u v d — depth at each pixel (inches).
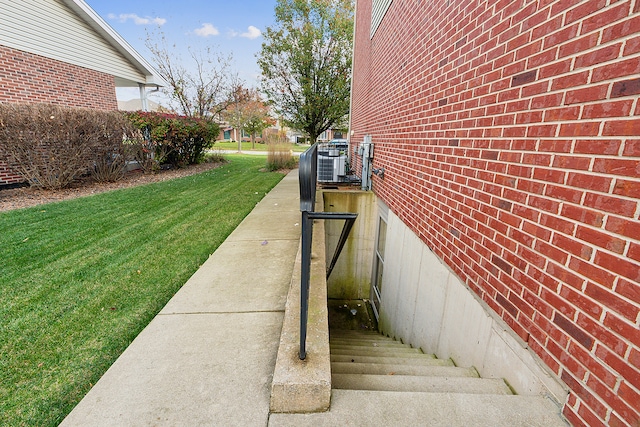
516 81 64.6
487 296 74.8
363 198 230.4
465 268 86.0
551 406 53.6
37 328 86.8
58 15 304.7
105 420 54.4
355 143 340.5
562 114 52.4
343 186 260.1
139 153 341.4
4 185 248.4
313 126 576.4
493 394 58.1
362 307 242.5
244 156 715.4
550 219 54.8
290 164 462.6
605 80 44.6
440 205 103.6
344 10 521.7
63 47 312.0
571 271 50.2
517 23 64.5
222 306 94.0
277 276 114.7
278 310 91.8
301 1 494.0
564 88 52.0
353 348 124.4
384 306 190.7
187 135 403.2
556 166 53.6
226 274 116.0
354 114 353.7
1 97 259.6
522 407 53.7
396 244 160.6
